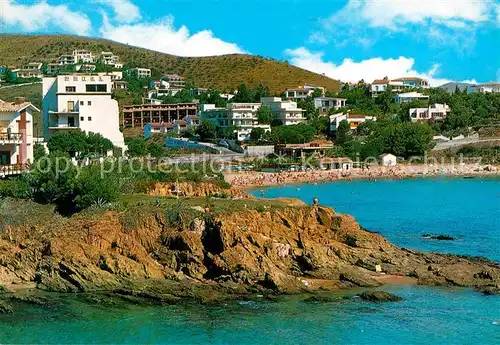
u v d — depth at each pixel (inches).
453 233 3752.5
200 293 2342.5
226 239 2536.9
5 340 1983.3
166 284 2405.3
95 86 6200.8
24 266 2490.2
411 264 2672.2
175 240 2561.5
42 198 2972.4
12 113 3565.5
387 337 2022.6
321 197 5777.6
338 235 2790.4
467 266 2630.4
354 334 2034.9
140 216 2650.1
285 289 2378.2
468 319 2160.4
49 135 6077.8
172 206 2765.7
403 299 2335.1
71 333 2037.4
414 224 4121.6
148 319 2144.4
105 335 2021.4
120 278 2413.9
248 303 2281.0
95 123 6190.9
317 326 2096.5
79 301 2287.2
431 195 5969.5
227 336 2022.6
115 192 2935.5
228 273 2447.1
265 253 2551.7
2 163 3516.2
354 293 2399.1
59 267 2426.2
